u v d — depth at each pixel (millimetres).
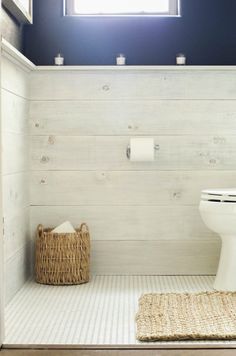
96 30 3768
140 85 3582
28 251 3520
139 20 3773
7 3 3105
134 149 3465
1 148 2277
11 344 2287
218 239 3617
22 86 3342
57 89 3574
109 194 3605
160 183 3607
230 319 2607
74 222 3609
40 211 3600
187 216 3615
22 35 3689
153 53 3783
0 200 2252
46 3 3762
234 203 3000
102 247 3617
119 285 3336
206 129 3604
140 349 2223
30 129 3570
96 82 3582
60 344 2289
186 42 3785
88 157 3596
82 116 3586
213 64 3787
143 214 3609
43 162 3590
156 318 2627
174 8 3807
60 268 3326
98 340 2373
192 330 2447
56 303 2945
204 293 3041
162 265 3623
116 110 3586
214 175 3615
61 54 3674
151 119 3594
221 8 3785
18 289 3215
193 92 3592
